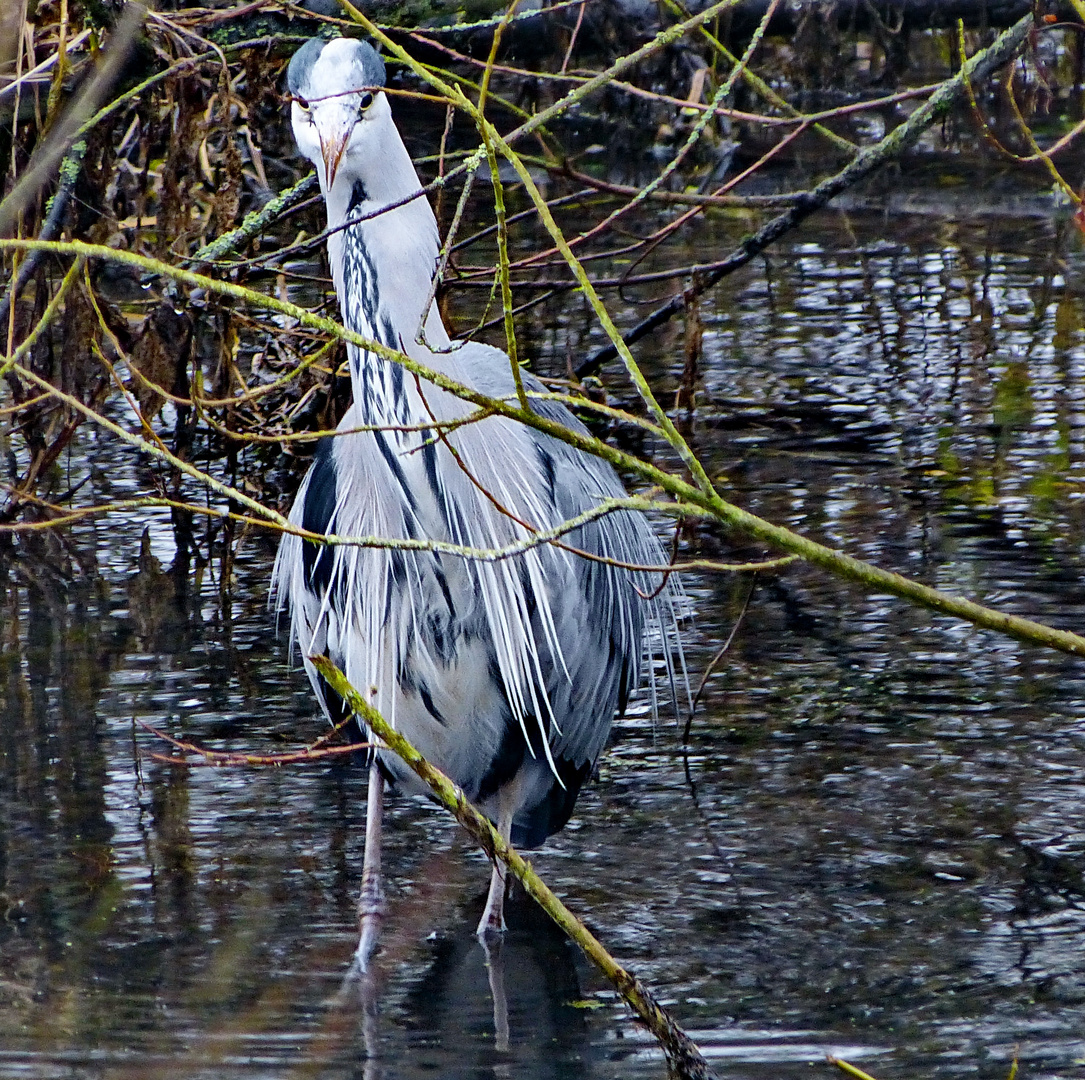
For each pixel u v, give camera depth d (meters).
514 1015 7.43
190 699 10.80
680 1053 6.07
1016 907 8.27
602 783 9.92
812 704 10.77
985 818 9.22
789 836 9.12
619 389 16.23
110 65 5.88
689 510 5.70
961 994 7.46
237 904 8.43
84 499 13.88
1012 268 19.58
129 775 9.82
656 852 9.02
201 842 9.10
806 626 11.98
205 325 15.91
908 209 22.12
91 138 11.45
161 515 14.02
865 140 24.17
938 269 19.67
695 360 12.89
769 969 7.75
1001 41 10.05
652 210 21.56
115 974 7.71
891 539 13.01
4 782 9.66
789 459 14.65
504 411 5.78
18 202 5.61
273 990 7.62
